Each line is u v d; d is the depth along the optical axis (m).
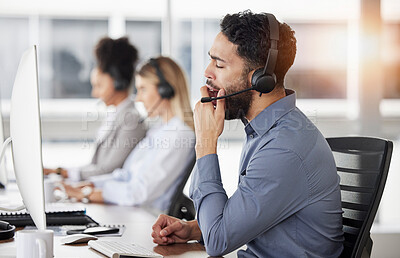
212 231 1.50
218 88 1.64
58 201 2.76
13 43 4.18
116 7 4.25
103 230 1.85
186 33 4.28
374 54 4.27
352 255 1.60
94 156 3.52
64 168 3.36
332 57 4.29
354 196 1.68
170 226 1.71
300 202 1.50
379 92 4.29
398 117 4.31
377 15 4.25
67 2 4.23
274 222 1.50
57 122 4.18
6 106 4.12
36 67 1.42
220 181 1.60
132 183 2.88
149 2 4.27
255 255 1.57
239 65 1.60
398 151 4.31
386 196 4.32
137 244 1.69
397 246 4.20
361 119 4.30
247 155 1.66
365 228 1.60
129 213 2.38
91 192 2.83
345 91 4.31
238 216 1.48
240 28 1.59
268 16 1.60
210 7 4.27
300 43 4.28
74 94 4.24
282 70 1.61
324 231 1.54
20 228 1.91
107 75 3.59
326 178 1.53
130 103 3.56
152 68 3.08
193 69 4.29
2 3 4.16
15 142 1.55
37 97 1.42
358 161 1.71
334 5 4.28
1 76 4.16
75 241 1.64
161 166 2.91
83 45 4.25
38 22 4.20
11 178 3.21
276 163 1.48
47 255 1.32
